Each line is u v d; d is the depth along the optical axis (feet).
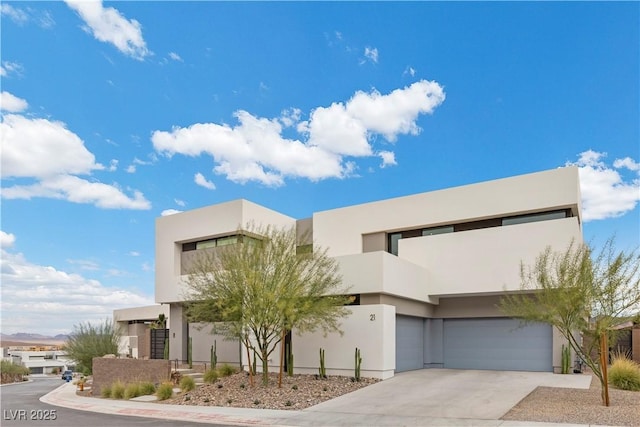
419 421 39.37
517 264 67.77
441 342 76.69
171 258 86.99
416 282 70.38
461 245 72.38
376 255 62.44
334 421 40.57
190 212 86.02
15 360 238.89
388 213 79.97
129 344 140.97
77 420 45.83
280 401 50.60
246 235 66.85
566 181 66.90
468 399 47.78
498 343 72.49
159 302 87.15
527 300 56.03
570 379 59.47
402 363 68.85
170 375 68.59
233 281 56.54
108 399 65.41
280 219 88.38
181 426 40.57
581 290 43.83
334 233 84.38
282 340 59.11
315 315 57.21
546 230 66.18
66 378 144.87
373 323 61.62
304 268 58.70
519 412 40.91
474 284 70.64
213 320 61.05
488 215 71.87
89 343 116.16
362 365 61.82
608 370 54.70
